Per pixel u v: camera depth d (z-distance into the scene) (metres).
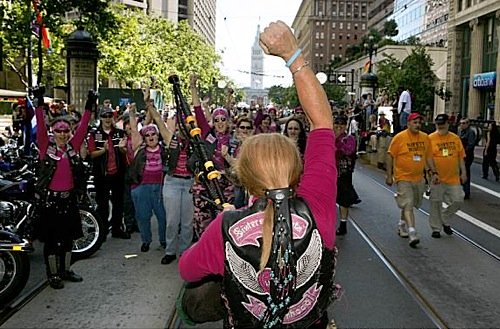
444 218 9.73
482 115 43.81
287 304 2.10
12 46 22.98
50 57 32.72
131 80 40.78
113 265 7.50
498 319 5.79
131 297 6.22
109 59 37.66
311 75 2.42
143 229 8.27
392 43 56.44
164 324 5.46
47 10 19.33
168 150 7.61
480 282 7.05
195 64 61.16
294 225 2.11
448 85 48.72
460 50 47.72
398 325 5.57
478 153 29.41
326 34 141.88
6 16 21.56
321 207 2.19
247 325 2.13
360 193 14.47
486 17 43.06
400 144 9.12
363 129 25.61
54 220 6.43
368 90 38.09
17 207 7.13
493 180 18.19
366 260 7.99
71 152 6.48
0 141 12.81
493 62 42.03
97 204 9.02
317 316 2.19
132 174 8.22
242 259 2.09
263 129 11.47
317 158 2.30
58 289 6.48
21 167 8.89
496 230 10.31
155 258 7.89
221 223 2.15
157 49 51.44
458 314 5.91
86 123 6.61
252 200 2.49
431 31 66.75
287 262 2.07
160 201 8.27
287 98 89.75
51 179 6.40
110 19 20.42
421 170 9.11
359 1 141.12
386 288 6.72
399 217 11.27
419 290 6.66
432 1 66.38
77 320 5.55
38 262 7.80
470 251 8.63
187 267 2.21
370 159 22.22
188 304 2.34
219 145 7.64
